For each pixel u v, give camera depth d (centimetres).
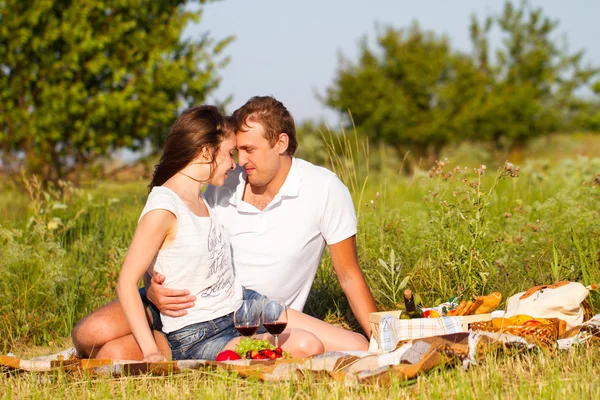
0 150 1416
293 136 464
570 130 3312
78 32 1391
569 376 379
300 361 407
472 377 371
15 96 1402
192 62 1513
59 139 1416
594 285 452
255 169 453
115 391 391
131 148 1524
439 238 569
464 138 2989
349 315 588
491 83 3184
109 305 444
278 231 469
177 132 431
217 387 376
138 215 803
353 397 360
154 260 427
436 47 3083
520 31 3278
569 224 620
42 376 419
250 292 468
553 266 559
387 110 2861
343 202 470
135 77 1470
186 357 435
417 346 397
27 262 606
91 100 1407
